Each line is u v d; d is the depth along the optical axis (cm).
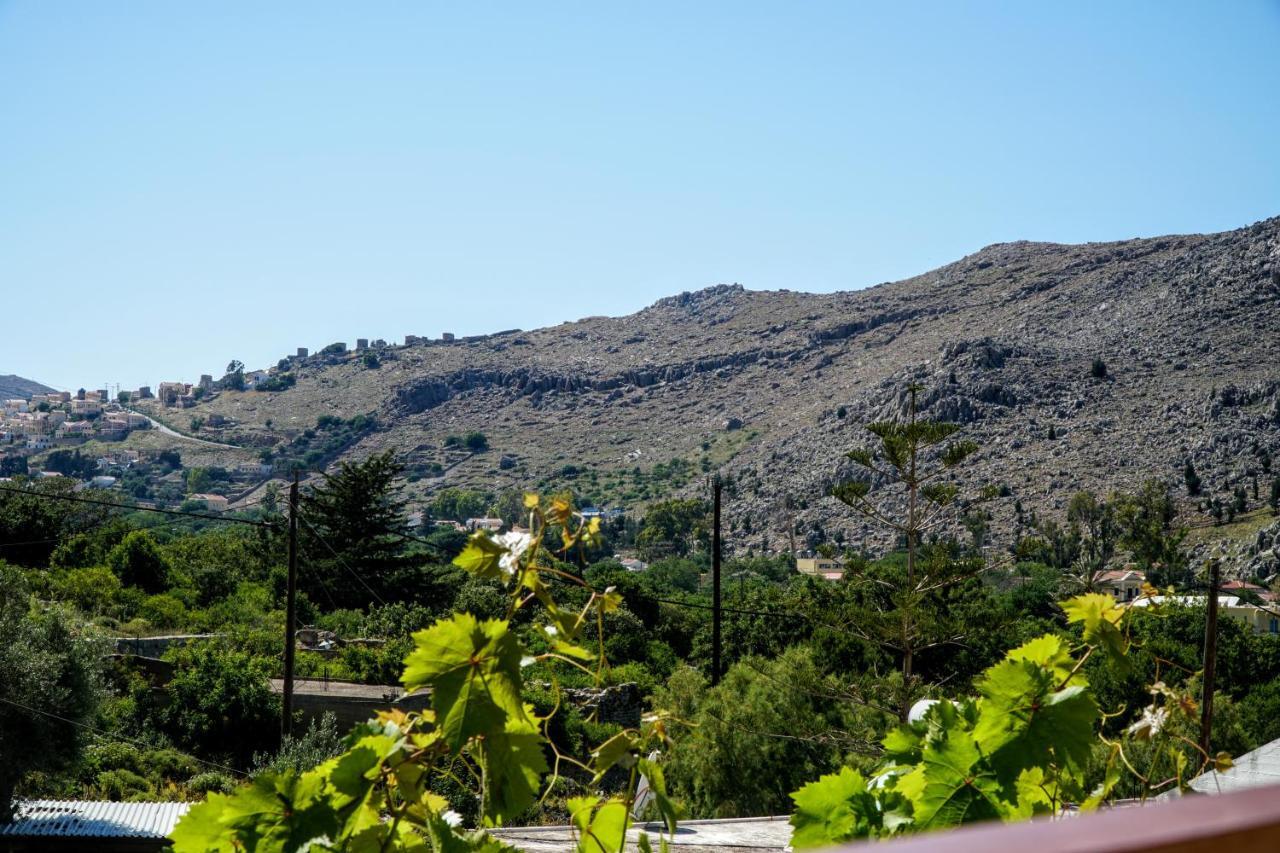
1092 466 13712
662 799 180
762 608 3594
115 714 2547
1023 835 57
